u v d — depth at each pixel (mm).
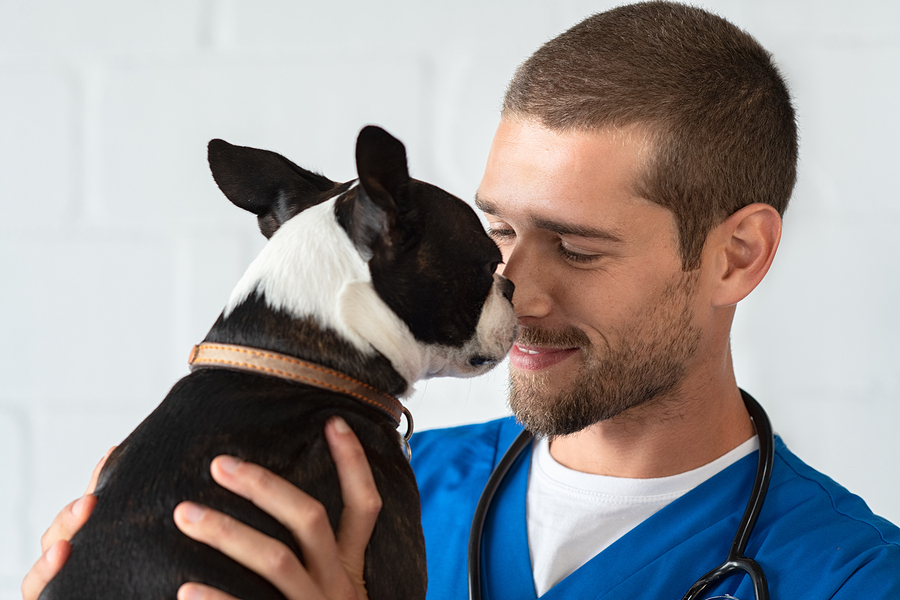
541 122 1419
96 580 1133
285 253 1391
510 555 1581
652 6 1549
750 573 1338
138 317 2588
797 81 2477
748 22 2488
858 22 2463
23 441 2598
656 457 1564
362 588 1236
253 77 2584
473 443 1865
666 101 1383
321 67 2574
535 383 1505
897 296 2434
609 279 1425
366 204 1358
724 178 1461
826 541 1396
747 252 1527
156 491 1179
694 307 1481
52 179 2604
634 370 1459
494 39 2547
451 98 2553
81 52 2607
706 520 1489
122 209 2594
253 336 1324
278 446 1222
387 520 1292
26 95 2609
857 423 2445
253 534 1114
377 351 1372
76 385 2596
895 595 1270
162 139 2586
